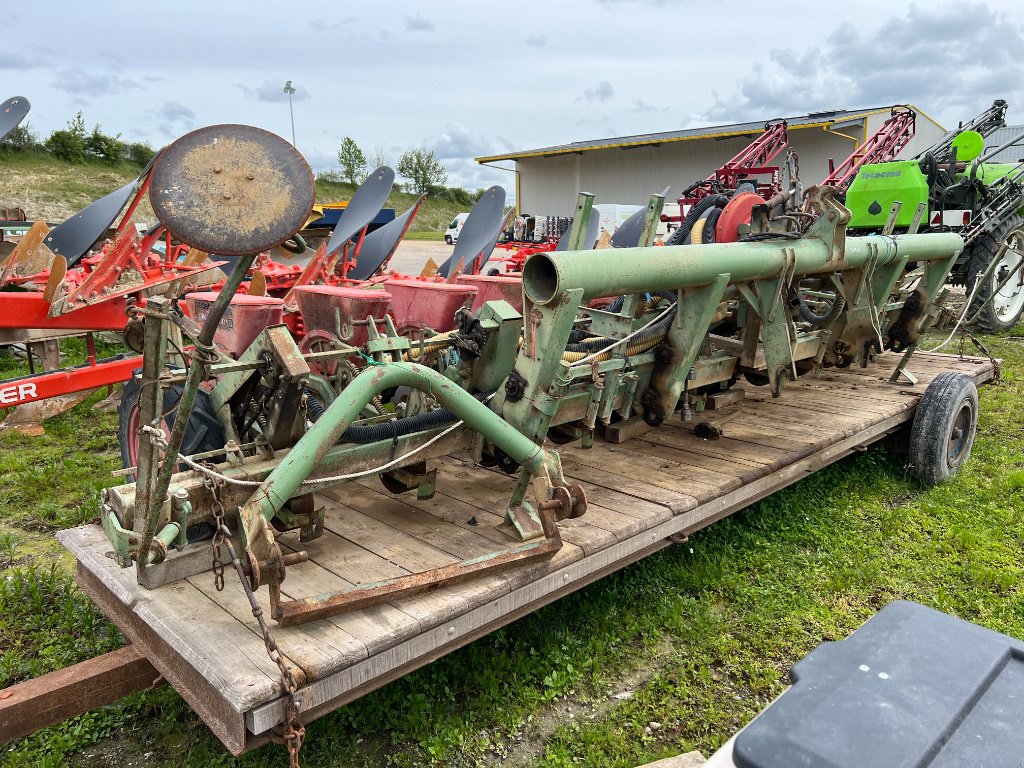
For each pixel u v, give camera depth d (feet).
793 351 14.11
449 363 11.87
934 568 12.69
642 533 10.43
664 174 84.28
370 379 8.16
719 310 14.05
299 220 6.06
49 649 10.40
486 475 12.47
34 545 13.74
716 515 12.00
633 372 11.87
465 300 12.51
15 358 27.55
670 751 8.71
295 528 9.43
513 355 10.69
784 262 12.56
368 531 10.26
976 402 16.87
